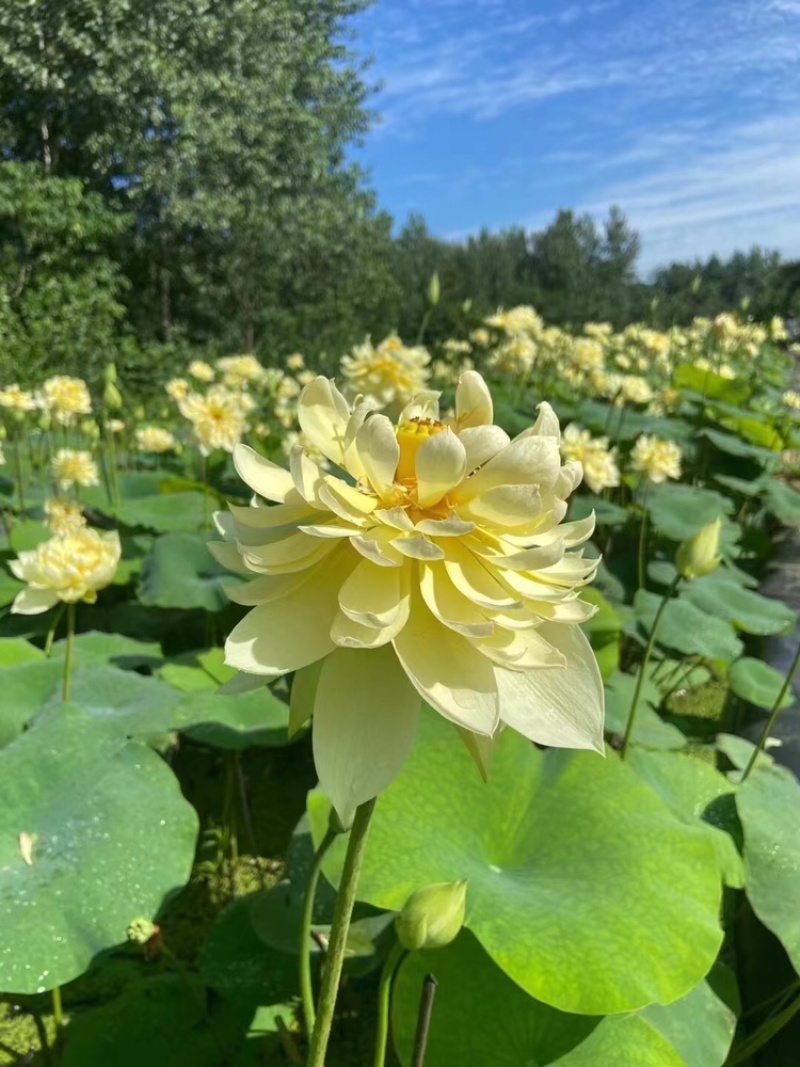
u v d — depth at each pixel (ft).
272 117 23.35
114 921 2.14
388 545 1.33
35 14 19.30
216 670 3.57
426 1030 1.66
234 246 23.48
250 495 6.42
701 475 7.66
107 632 4.61
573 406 8.54
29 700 3.12
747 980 2.75
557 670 1.44
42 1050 2.50
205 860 3.45
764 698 3.88
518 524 1.35
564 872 2.21
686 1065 2.05
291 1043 2.41
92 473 5.09
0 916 2.02
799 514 6.66
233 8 22.12
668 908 2.05
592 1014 1.81
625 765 2.50
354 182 27.30
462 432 1.45
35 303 16.51
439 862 2.12
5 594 4.45
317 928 2.47
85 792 2.37
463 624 1.26
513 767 2.48
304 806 3.82
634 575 5.70
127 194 21.97
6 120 20.94
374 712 1.34
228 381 7.68
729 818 2.89
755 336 10.71
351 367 4.82
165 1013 2.43
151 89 20.81
